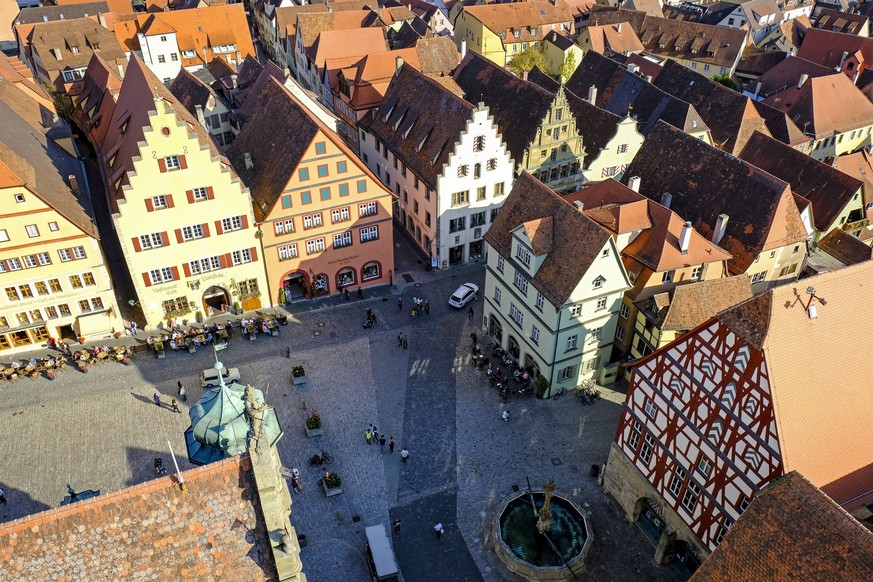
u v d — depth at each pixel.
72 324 57.22
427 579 39.88
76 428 49.25
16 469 45.97
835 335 32.03
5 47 121.00
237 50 117.56
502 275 54.88
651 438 39.31
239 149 67.94
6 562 21.97
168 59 112.00
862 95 92.69
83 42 100.75
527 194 53.97
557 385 52.88
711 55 122.06
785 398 30.67
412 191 71.88
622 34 121.31
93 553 22.67
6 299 53.66
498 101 76.94
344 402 52.47
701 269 53.34
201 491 23.48
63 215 52.03
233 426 25.34
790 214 57.31
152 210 53.78
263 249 59.66
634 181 60.19
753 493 32.62
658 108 82.25
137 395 52.41
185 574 23.28
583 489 45.47
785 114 86.25
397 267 70.12
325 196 59.38
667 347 36.41
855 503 31.41
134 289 61.94
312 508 43.91
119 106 68.31
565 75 118.19
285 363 56.19
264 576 23.91
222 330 58.56
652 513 41.91
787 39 134.38
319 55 97.94
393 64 87.81
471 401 52.81
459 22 124.88
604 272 48.09
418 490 45.41
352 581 39.59
